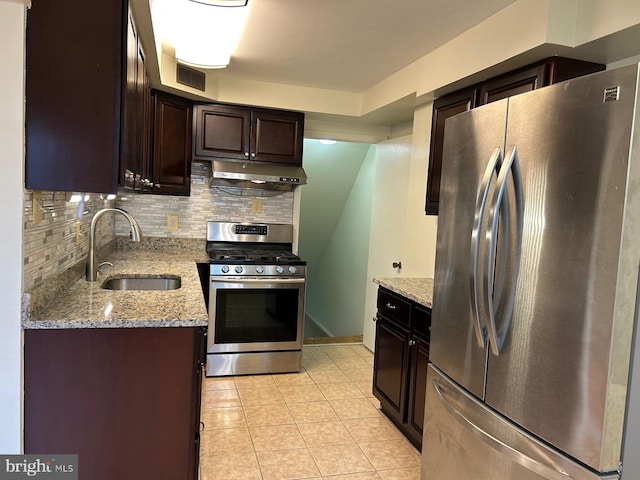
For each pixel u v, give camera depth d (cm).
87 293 200
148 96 283
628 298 120
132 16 181
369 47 275
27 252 157
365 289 480
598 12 186
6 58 150
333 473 233
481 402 166
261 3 221
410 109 347
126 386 166
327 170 502
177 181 353
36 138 154
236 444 257
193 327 170
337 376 367
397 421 281
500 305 153
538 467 139
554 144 136
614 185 118
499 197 150
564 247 132
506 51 215
